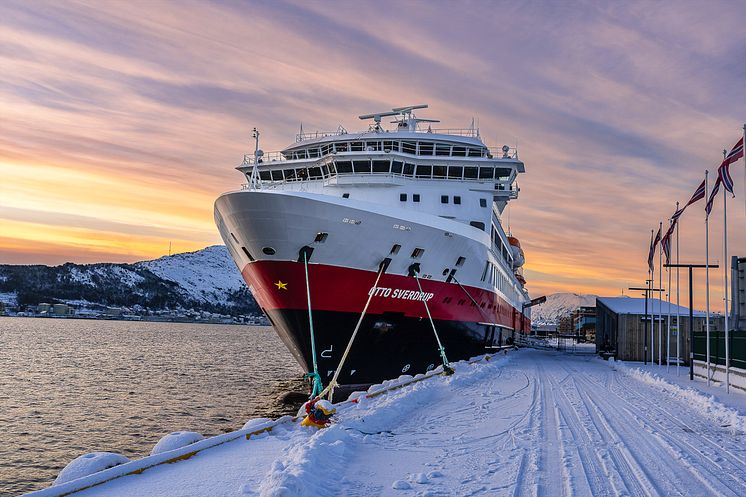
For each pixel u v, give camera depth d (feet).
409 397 51.70
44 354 272.51
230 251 90.74
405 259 79.66
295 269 74.79
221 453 31.30
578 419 44.96
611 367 115.34
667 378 89.86
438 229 80.94
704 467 29.89
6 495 64.39
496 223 111.65
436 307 86.63
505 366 102.47
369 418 40.98
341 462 29.35
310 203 71.26
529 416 45.88
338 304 76.74
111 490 24.08
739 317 110.63
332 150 101.19
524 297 210.59
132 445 86.74
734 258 112.16
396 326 81.92
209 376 179.01
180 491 23.98
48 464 77.41
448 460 30.50
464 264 89.66
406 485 25.22
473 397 58.39
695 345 91.66
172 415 107.55
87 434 93.66
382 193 95.71
